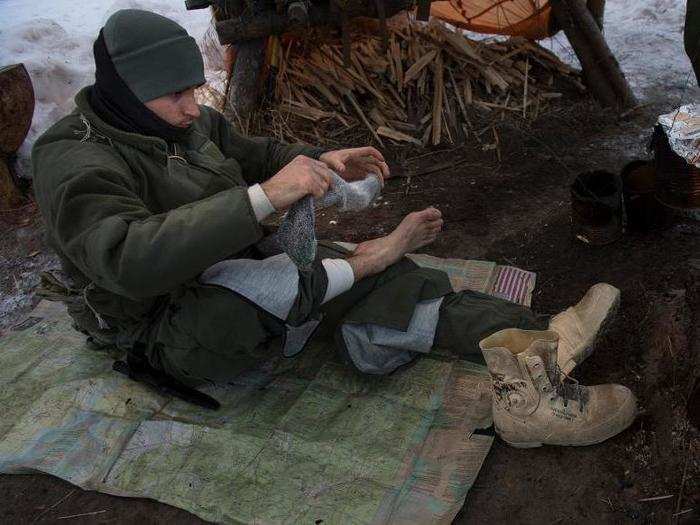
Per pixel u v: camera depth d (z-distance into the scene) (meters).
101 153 1.75
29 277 2.94
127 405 2.12
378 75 3.94
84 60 4.69
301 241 1.72
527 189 3.17
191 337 1.85
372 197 2.08
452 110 3.77
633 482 1.75
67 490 1.93
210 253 1.58
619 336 2.19
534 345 1.72
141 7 5.45
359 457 1.88
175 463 1.93
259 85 3.74
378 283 2.04
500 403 1.82
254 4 3.38
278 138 3.71
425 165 3.50
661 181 2.29
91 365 2.30
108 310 1.96
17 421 2.11
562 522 1.70
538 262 2.65
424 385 2.08
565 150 3.44
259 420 2.03
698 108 2.06
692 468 1.71
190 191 1.87
